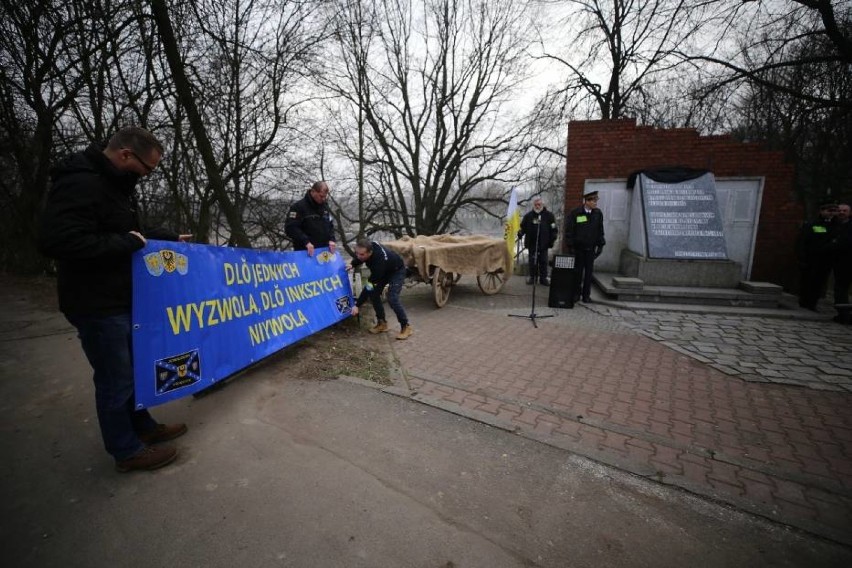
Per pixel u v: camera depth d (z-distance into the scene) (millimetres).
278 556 1813
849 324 5930
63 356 4188
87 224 1990
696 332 5598
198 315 3037
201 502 2148
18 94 7672
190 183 9344
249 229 12078
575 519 2086
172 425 2777
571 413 3297
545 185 17203
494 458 2617
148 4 5559
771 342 5160
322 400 3373
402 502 2178
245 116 8633
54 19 6074
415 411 3238
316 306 4734
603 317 6445
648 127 9008
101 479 2322
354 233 20234
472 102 17812
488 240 7934
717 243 7660
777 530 2045
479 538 1941
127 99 7641
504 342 5152
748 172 8539
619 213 9430
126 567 1741
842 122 10461
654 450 2779
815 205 14438
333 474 2406
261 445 2695
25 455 2539
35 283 7836
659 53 10086
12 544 1844
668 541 1953
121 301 2277
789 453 2770
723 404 3504
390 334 5406
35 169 8453
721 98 9602
